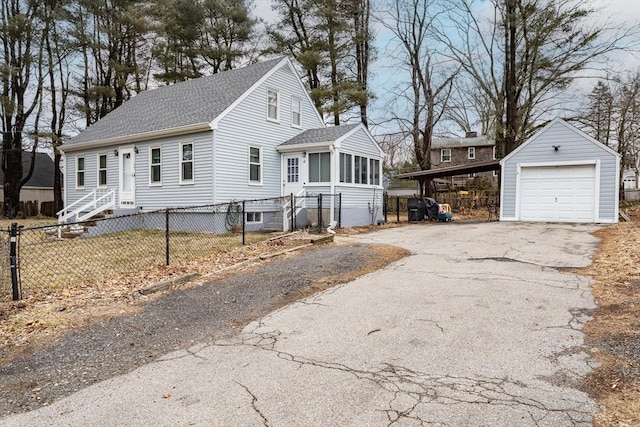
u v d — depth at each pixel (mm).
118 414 2900
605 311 4738
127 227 15898
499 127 20375
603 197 14297
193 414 2861
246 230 14883
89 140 17875
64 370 3678
